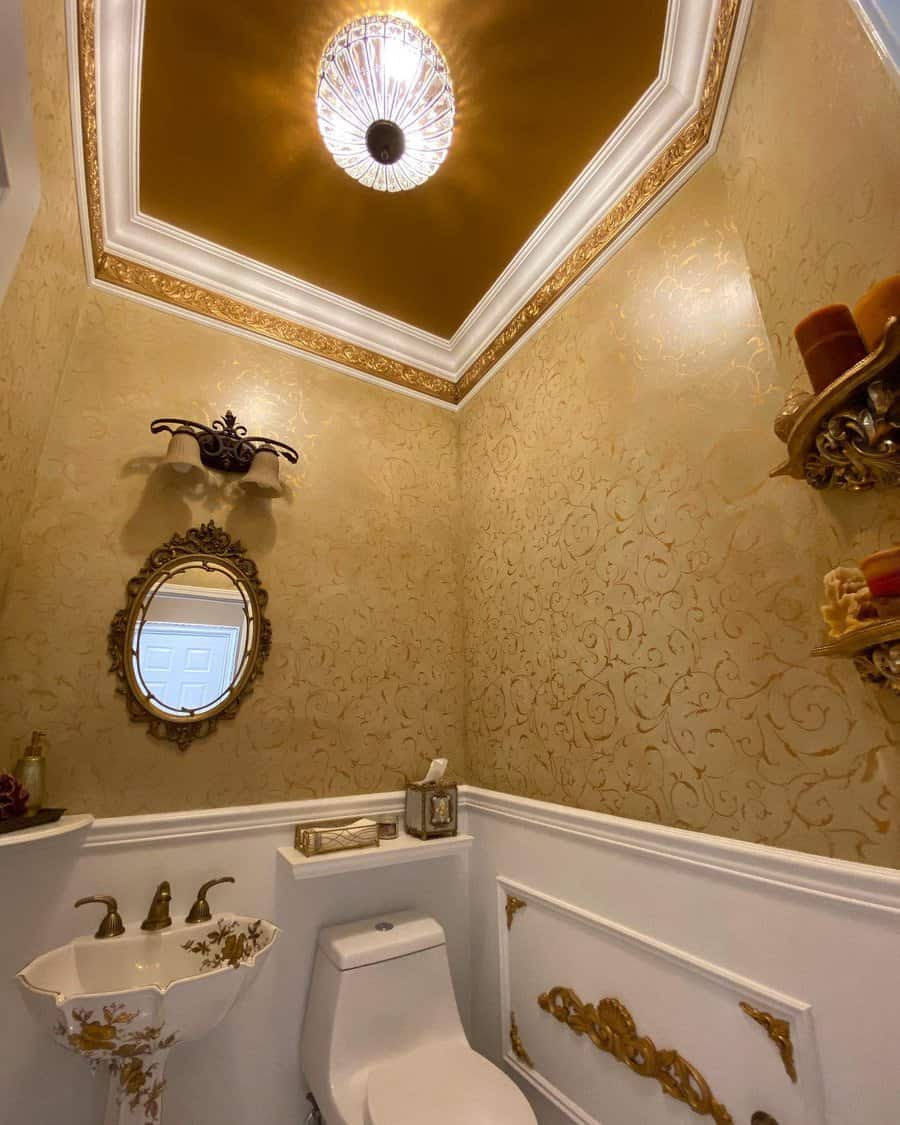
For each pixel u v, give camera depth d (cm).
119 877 121
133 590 138
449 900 160
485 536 191
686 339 126
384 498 192
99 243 153
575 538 149
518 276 182
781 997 85
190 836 130
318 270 182
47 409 132
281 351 186
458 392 222
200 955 117
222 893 130
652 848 110
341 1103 108
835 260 85
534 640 158
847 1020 77
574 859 129
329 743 157
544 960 132
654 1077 102
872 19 66
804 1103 79
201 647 144
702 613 111
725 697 103
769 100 103
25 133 87
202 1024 99
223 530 157
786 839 90
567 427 160
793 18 94
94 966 109
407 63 118
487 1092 107
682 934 102
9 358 100
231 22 117
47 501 134
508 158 147
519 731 158
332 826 138
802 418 78
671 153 137
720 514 110
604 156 146
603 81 130
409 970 131
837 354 74
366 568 180
